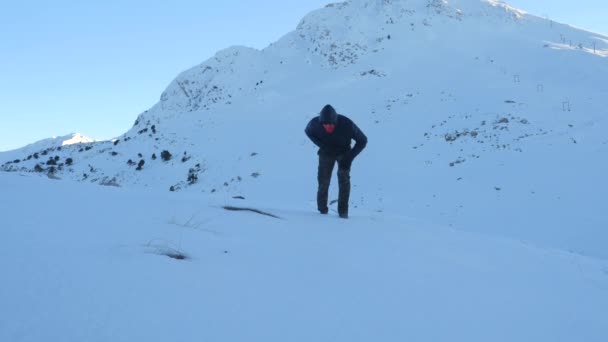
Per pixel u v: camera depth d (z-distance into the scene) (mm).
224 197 6367
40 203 3656
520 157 21578
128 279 2027
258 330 1770
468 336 2002
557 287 3029
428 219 17094
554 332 2178
